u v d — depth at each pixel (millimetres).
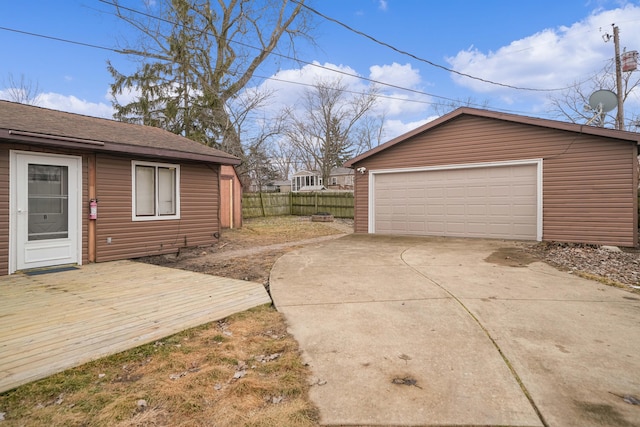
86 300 4164
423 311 3691
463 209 9680
